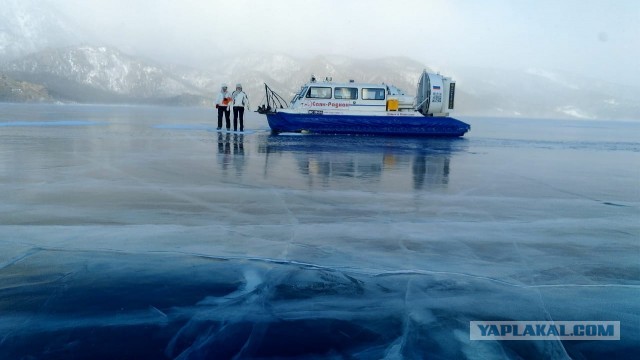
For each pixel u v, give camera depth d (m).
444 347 2.59
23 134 15.84
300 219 5.29
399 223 5.22
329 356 2.47
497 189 7.64
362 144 15.32
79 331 2.64
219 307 2.96
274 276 3.48
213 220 5.16
